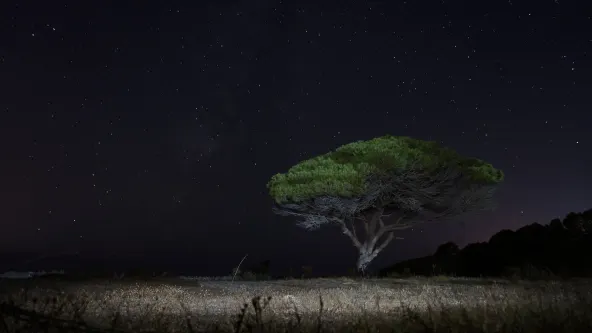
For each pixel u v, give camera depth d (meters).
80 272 16.36
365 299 10.95
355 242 25.06
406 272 22.98
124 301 9.34
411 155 23.42
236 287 15.27
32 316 3.34
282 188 23.89
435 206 25.16
